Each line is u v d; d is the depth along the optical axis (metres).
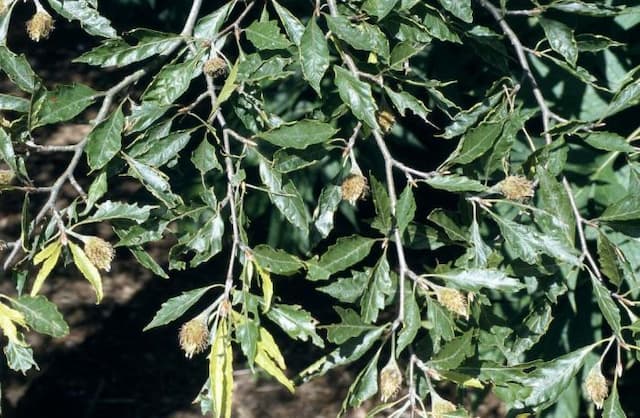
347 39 2.74
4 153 2.59
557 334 4.67
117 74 9.48
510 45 4.09
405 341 2.60
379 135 2.79
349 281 2.79
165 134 2.79
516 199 2.85
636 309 4.14
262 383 6.75
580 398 4.88
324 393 6.68
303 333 2.61
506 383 2.83
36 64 9.89
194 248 2.73
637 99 2.93
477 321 2.89
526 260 2.82
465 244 2.99
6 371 6.78
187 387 6.87
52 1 2.87
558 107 4.13
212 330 2.54
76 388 6.82
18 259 7.79
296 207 2.79
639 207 2.90
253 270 2.67
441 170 2.80
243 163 5.01
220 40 2.88
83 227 8.34
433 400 2.63
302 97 4.82
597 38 3.15
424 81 3.20
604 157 4.30
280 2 4.54
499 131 2.77
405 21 2.91
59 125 9.34
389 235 2.73
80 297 7.71
